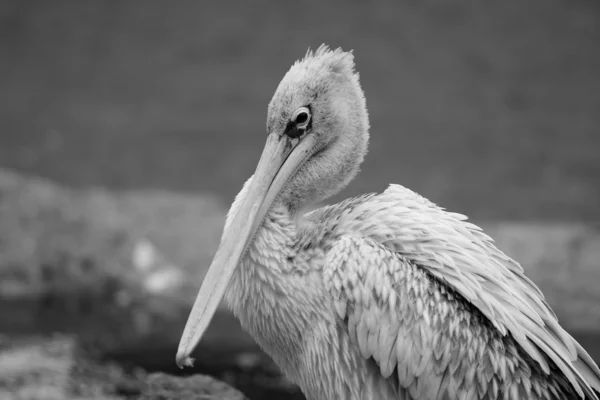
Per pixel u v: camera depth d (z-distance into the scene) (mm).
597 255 15023
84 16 27891
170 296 14648
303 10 28172
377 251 7391
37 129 22578
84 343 12891
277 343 7754
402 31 27219
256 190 7695
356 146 8125
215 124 23031
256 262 7551
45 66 25594
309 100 7875
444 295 7336
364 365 7434
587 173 20750
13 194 16062
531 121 23359
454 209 19109
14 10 27828
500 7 28719
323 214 7949
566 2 28984
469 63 26125
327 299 7457
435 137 22500
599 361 12297
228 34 26828
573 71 25797
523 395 7211
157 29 27219
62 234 15414
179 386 9164
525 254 15234
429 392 7242
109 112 23484
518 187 20078
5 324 13484
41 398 10289
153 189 20000
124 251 15461
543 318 7434
